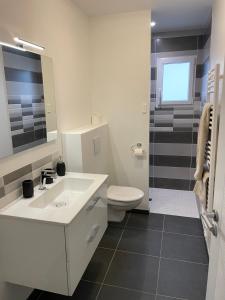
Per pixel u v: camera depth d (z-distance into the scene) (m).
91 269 2.07
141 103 2.82
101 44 2.79
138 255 2.25
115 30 2.72
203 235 2.55
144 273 2.02
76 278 1.45
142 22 2.63
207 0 2.38
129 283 1.92
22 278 1.47
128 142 2.96
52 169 1.96
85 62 2.72
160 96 3.62
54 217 1.34
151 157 3.85
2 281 1.50
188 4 2.48
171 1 2.39
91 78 2.90
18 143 1.59
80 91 2.60
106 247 2.37
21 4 1.58
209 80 2.19
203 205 2.15
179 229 2.68
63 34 2.16
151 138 3.78
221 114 1.05
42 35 1.82
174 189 3.86
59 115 2.14
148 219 2.91
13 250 1.44
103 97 2.91
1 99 1.43
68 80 2.29
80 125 2.62
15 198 1.58
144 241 2.46
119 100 2.88
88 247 1.62
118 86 2.85
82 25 2.59
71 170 2.23
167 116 3.66
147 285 1.90
